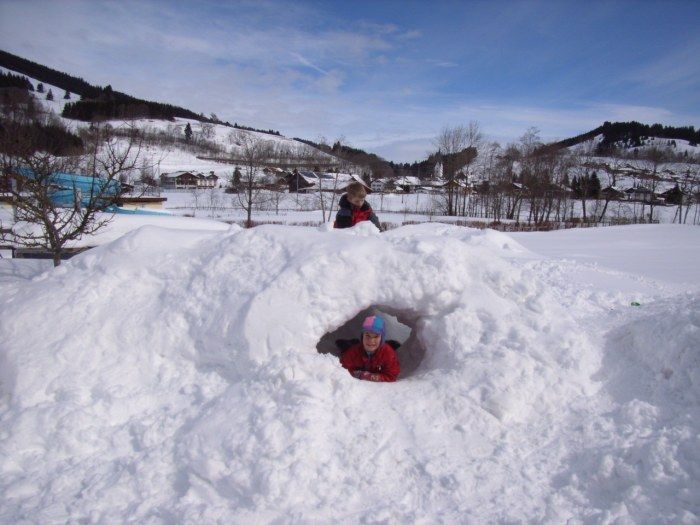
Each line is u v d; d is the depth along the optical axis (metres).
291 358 3.03
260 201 42.59
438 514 2.30
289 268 3.50
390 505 2.34
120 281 3.79
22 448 2.77
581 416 2.89
